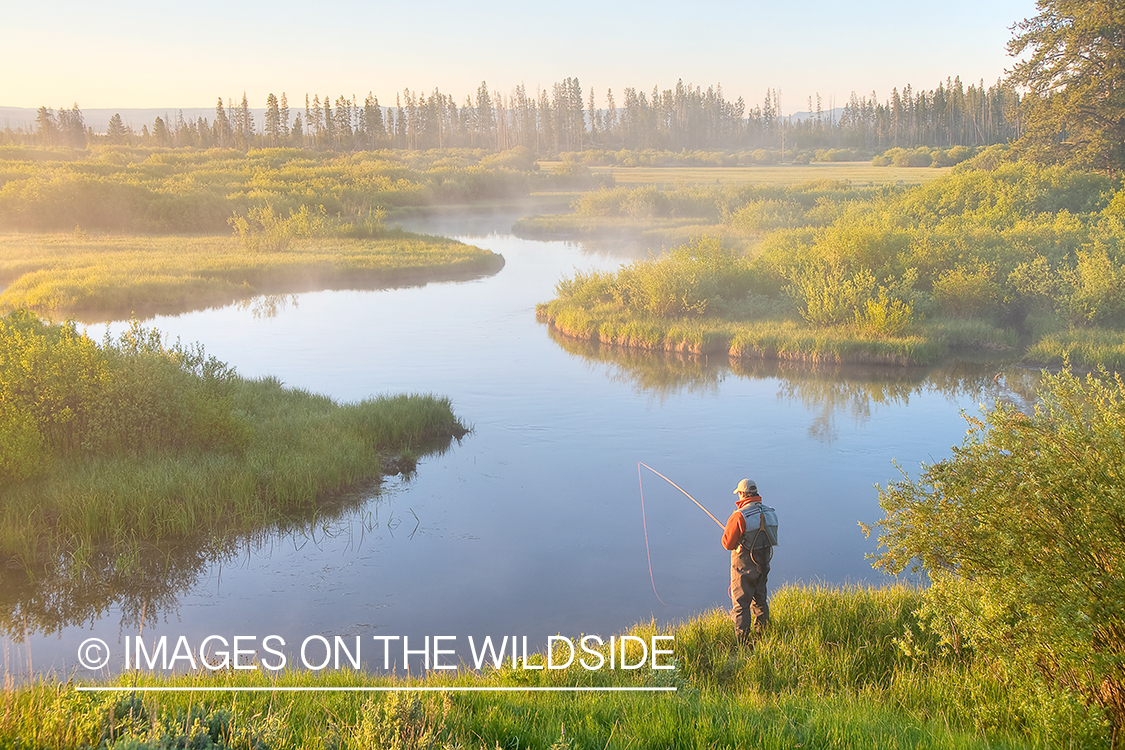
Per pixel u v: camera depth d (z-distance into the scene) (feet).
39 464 41.73
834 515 41.68
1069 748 15.29
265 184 287.07
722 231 190.49
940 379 74.13
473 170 390.83
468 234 240.53
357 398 66.90
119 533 37.40
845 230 105.81
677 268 103.96
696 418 62.13
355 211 264.31
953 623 20.63
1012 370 76.02
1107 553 16.05
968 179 151.02
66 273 123.85
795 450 53.62
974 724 17.38
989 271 94.27
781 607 27.45
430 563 36.04
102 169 301.43
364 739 14.79
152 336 54.29
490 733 16.15
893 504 19.26
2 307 104.68
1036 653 16.93
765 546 24.71
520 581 34.12
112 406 46.44
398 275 147.84
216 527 39.58
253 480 43.14
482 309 116.98
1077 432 16.61
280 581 34.22
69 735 13.78
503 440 56.34
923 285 98.02
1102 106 157.38
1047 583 16.02
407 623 30.27
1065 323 85.25
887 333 84.53
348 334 97.09
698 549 37.47
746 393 70.28
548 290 135.33
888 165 485.56
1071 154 166.71
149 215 211.41
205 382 54.75
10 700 15.57
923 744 15.24
